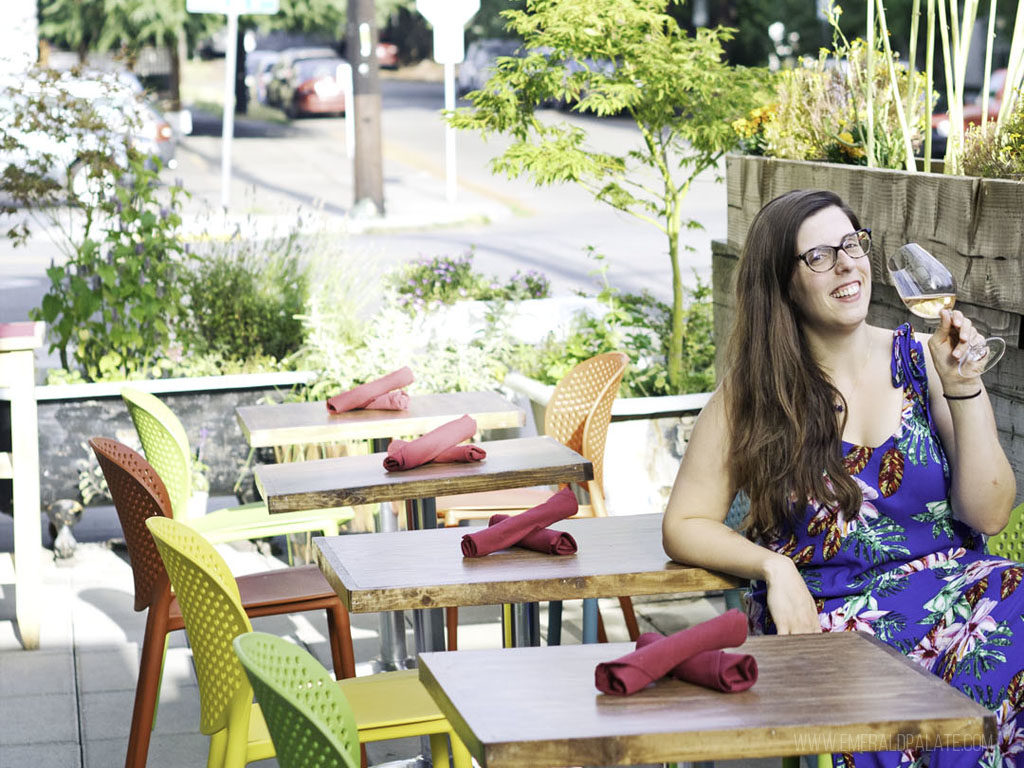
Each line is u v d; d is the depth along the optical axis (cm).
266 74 3631
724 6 2912
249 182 2158
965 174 413
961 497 281
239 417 475
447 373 624
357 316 786
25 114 683
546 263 1386
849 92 493
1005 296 359
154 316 673
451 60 1602
